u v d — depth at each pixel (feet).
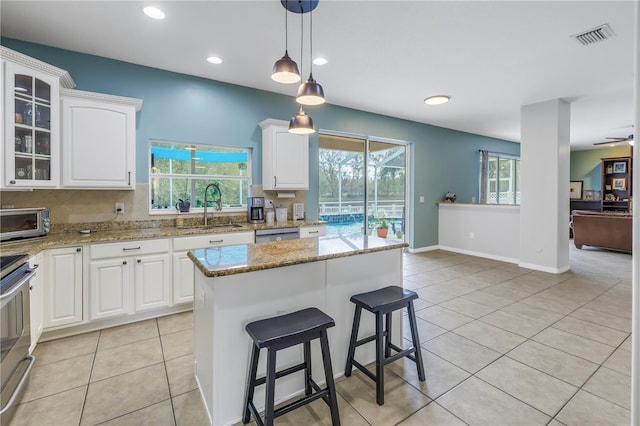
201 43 9.59
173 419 5.66
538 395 6.25
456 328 9.23
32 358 6.63
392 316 7.79
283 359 6.18
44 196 9.67
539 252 15.61
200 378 6.42
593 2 7.44
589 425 5.46
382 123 18.17
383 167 19.56
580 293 12.25
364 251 6.86
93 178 9.45
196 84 12.18
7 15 8.10
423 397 6.22
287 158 13.37
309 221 13.99
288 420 5.65
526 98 14.82
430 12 7.90
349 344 6.96
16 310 5.95
